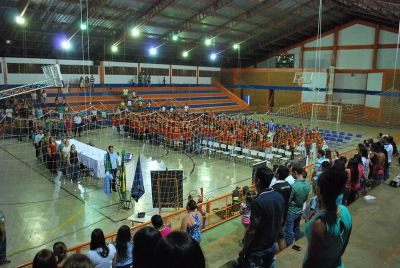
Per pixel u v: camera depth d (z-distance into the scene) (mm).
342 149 21469
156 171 11844
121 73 36125
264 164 12531
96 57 33656
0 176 15172
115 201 12797
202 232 9328
